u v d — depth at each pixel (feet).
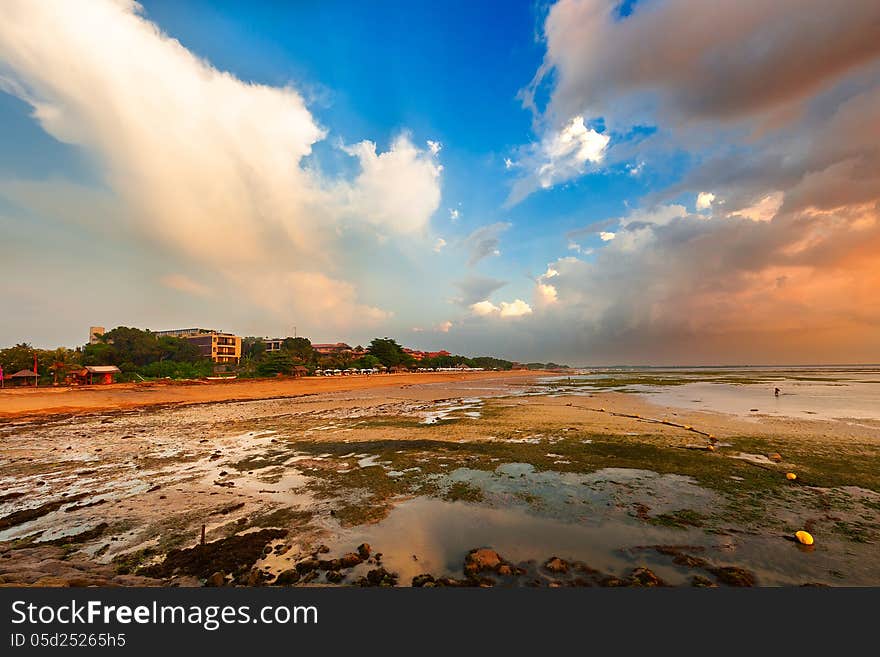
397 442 56.49
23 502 34.09
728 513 29.78
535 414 83.82
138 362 255.50
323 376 262.67
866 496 32.83
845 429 61.98
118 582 20.42
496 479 39.06
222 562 23.43
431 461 45.98
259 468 44.09
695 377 291.38
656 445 52.31
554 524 28.43
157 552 24.88
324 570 22.57
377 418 82.07
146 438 62.18
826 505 31.01
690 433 60.18
